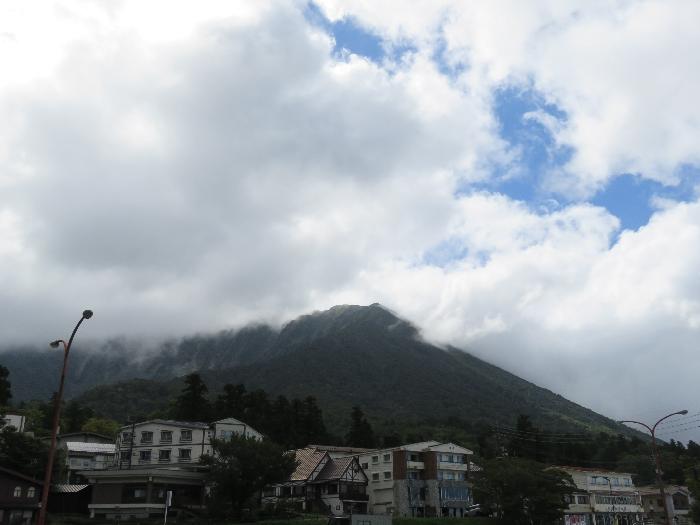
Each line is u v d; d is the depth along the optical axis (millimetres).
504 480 74375
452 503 96125
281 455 68625
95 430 140875
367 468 101562
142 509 66750
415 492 95438
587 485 105188
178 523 62344
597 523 102625
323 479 92938
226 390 136750
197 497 70938
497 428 159500
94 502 68500
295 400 144250
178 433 88188
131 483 68812
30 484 56375
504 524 75938
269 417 131875
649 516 114500
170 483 69625
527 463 78000
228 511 65500
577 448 139750
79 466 94250
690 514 90750
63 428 137125
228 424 89375
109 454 96688
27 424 109312
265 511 70812
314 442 135750
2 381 104500
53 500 70250
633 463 141375
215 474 65625
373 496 98625
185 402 128250
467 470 100250
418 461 98062
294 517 71000
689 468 88125
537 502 73875
